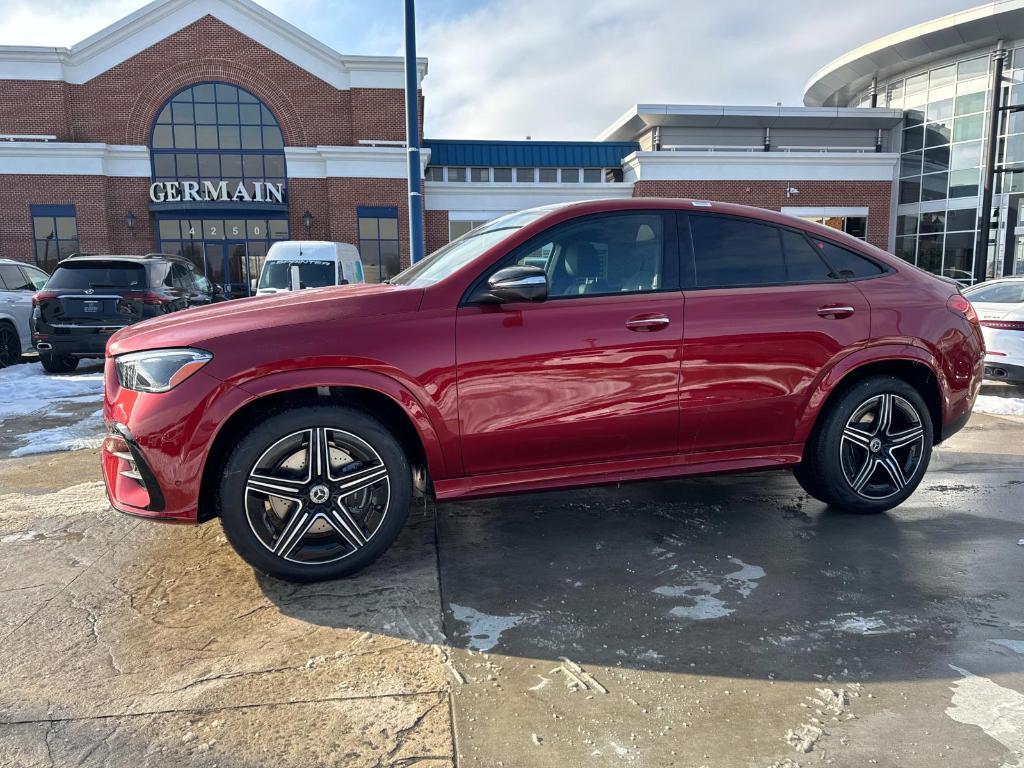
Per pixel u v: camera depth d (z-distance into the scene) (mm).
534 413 3137
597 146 29391
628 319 3219
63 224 22453
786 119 29391
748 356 3387
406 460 3072
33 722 2123
